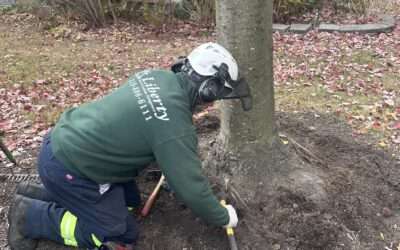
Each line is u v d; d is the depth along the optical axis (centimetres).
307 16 918
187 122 250
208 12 899
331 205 323
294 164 343
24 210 300
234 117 320
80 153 262
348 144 400
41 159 278
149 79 257
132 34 889
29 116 538
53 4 952
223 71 251
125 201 317
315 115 482
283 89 590
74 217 292
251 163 327
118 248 284
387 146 427
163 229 314
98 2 913
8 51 806
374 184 351
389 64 675
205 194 255
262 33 302
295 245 300
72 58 767
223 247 302
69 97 603
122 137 254
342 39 805
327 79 627
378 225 320
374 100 548
